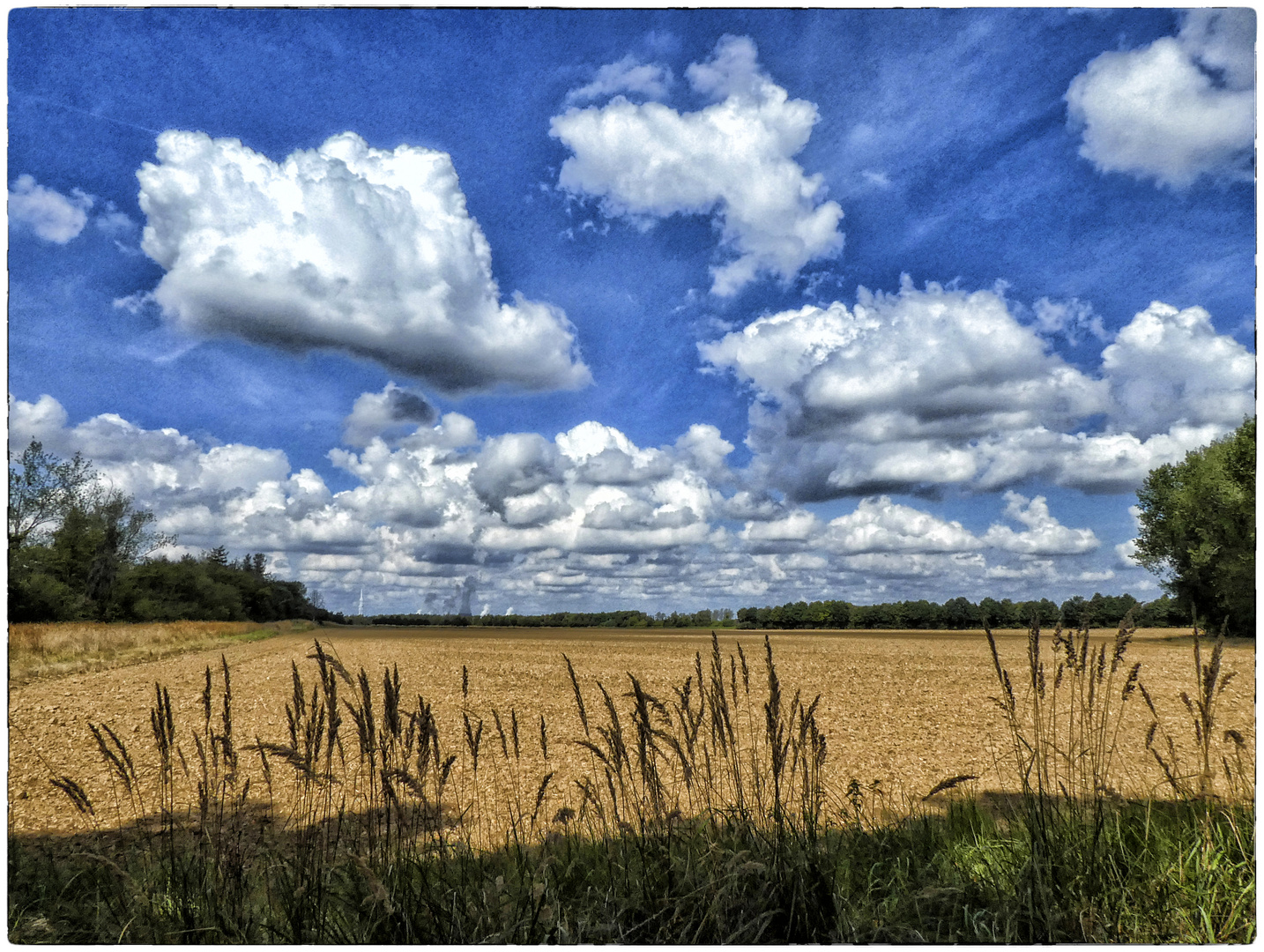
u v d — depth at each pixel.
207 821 4.75
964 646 48.94
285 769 9.48
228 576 77.12
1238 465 36.88
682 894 3.68
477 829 5.79
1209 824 3.93
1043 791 4.29
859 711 16.72
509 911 3.59
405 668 29.52
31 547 44.25
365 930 3.45
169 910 3.79
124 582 53.53
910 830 4.96
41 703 18.62
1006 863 4.06
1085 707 4.32
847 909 3.62
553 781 8.23
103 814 7.48
